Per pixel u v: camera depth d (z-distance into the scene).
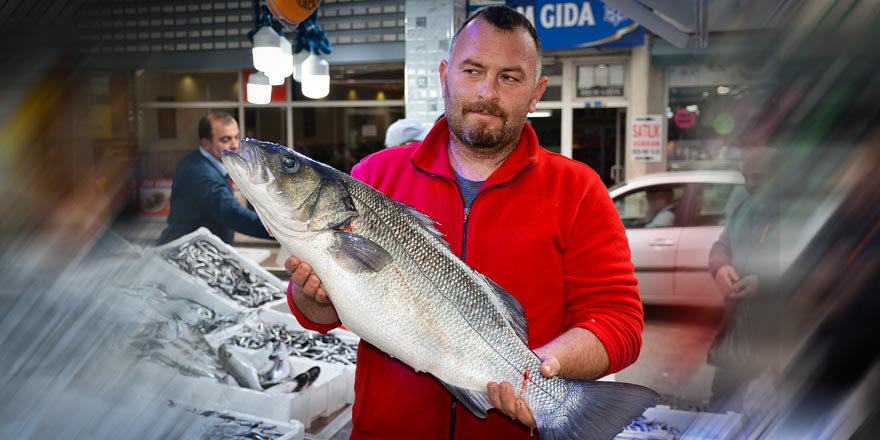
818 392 1.19
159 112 10.73
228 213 5.02
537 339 2.01
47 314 4.98
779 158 1.25
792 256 1.23
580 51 10.46
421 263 1.76
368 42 8.84
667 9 3.48
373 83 10.82
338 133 11.03
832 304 1.20
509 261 2.02
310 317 2.02
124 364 3.85
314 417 3.83
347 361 4.36
